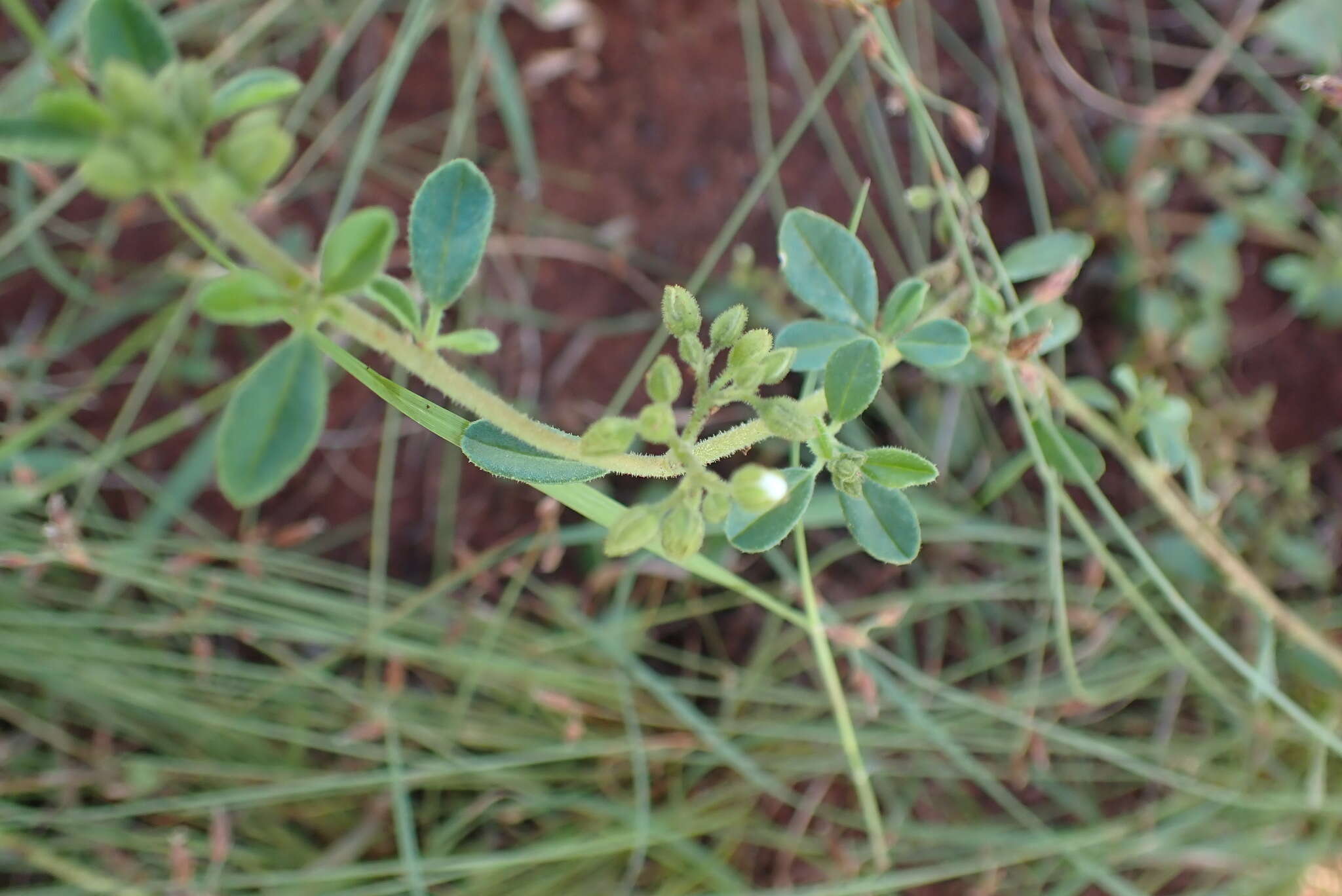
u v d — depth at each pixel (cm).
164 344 37
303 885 36
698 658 41
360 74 42
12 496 35
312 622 35
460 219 25
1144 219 42
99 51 23
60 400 39
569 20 42
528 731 38
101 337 40
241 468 23
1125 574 41
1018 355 30
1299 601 42
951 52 43
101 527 37
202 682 36
